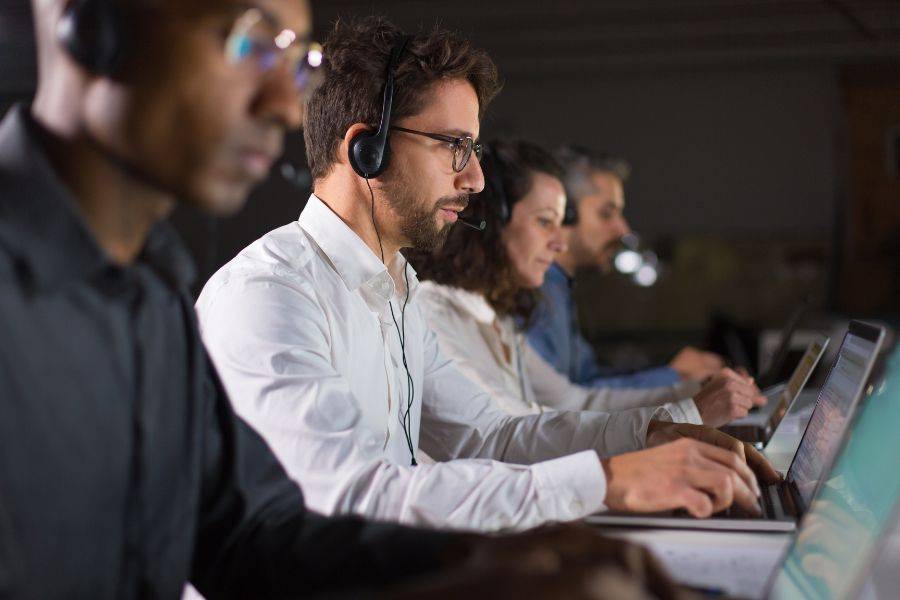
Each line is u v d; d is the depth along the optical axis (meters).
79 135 0.81
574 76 9.12
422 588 0.68
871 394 1.33
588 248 3.41
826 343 2.06
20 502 0.79
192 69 0.78
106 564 0.88
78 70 0.79
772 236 9.11
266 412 1.32
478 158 1.71
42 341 0.80
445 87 1.63
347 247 1.61
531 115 9.24
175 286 0.95
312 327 1.44
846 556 0.96
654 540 1.22
